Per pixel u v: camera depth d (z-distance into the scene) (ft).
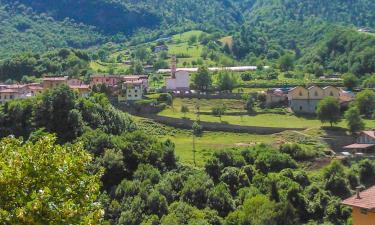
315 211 321.73
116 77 626.23
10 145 94.63
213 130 492.54
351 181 352.49
